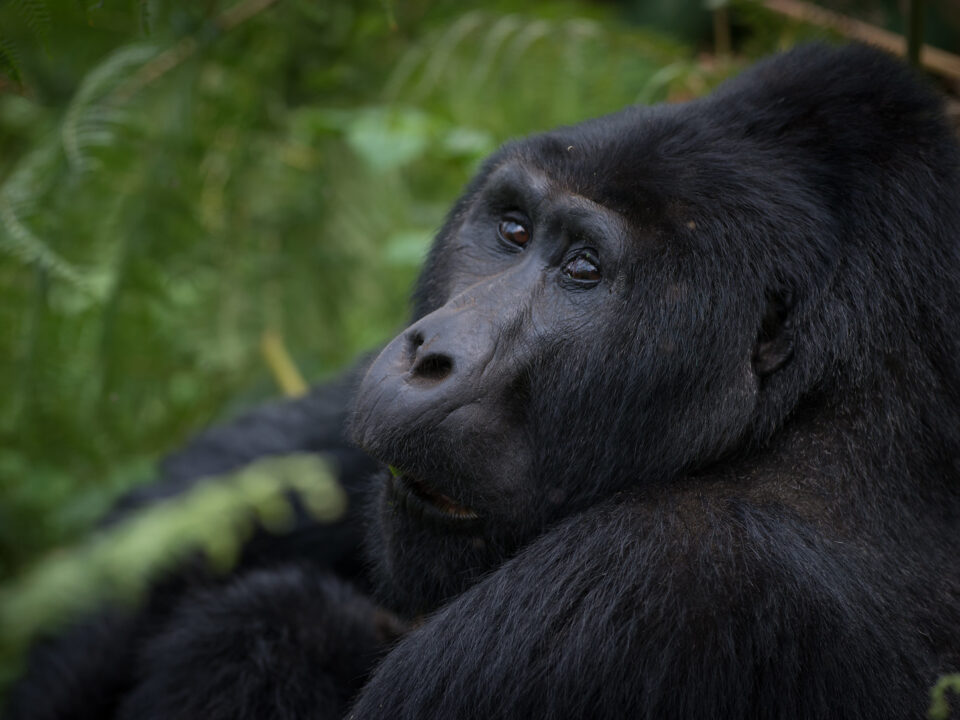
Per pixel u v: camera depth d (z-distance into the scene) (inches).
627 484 217.5
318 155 414.0
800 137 217.6
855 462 210.8
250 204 403.9
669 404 212.8
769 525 203.8
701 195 210.4
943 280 209.9
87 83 350.9
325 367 412.2
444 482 209.6
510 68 390.9
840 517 210.4
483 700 196.4
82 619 296.5
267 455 316.5
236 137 404.8
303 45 419.8
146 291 358.6
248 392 394.3
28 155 372.8
